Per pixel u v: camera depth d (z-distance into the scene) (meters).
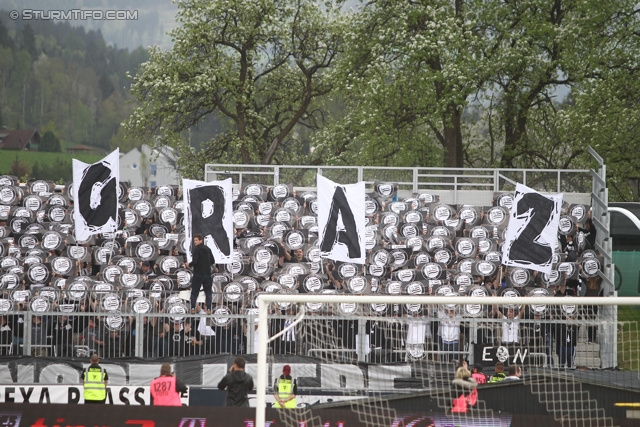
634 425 34.97
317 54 113.94
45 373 43.44
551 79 96.00
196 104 108.44
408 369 41.50
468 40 90.25
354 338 45.47
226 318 47.78
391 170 70.31
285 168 70.12
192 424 34.09
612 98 86.62
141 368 43.38
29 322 46.81
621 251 68.25
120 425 34.19
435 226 62.22
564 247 61.53
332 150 104.31
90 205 55.09
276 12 107.62
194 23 103.69
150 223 62.38
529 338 46.03
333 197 54.66
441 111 89.94
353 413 34.81
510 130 101.88
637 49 89.00
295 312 51.28
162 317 48.41
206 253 50.88
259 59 114.12
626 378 35.94
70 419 34.28
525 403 35.91
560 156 99.75
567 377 36.06
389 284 54.94
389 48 92.00
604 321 43.66
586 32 88.94
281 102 118.44
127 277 54.25
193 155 112.19
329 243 54.56
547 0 94.25
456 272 57.31
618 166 91.75
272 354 43.16
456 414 34.94
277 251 59.16
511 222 55.56
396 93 94.00
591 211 62.66
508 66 91.12
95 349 47.28
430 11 89.69
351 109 104.50
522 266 55.38
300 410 34.66
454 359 45.44
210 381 43.59
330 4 109.12
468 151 107.75
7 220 62.38
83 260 57.50
